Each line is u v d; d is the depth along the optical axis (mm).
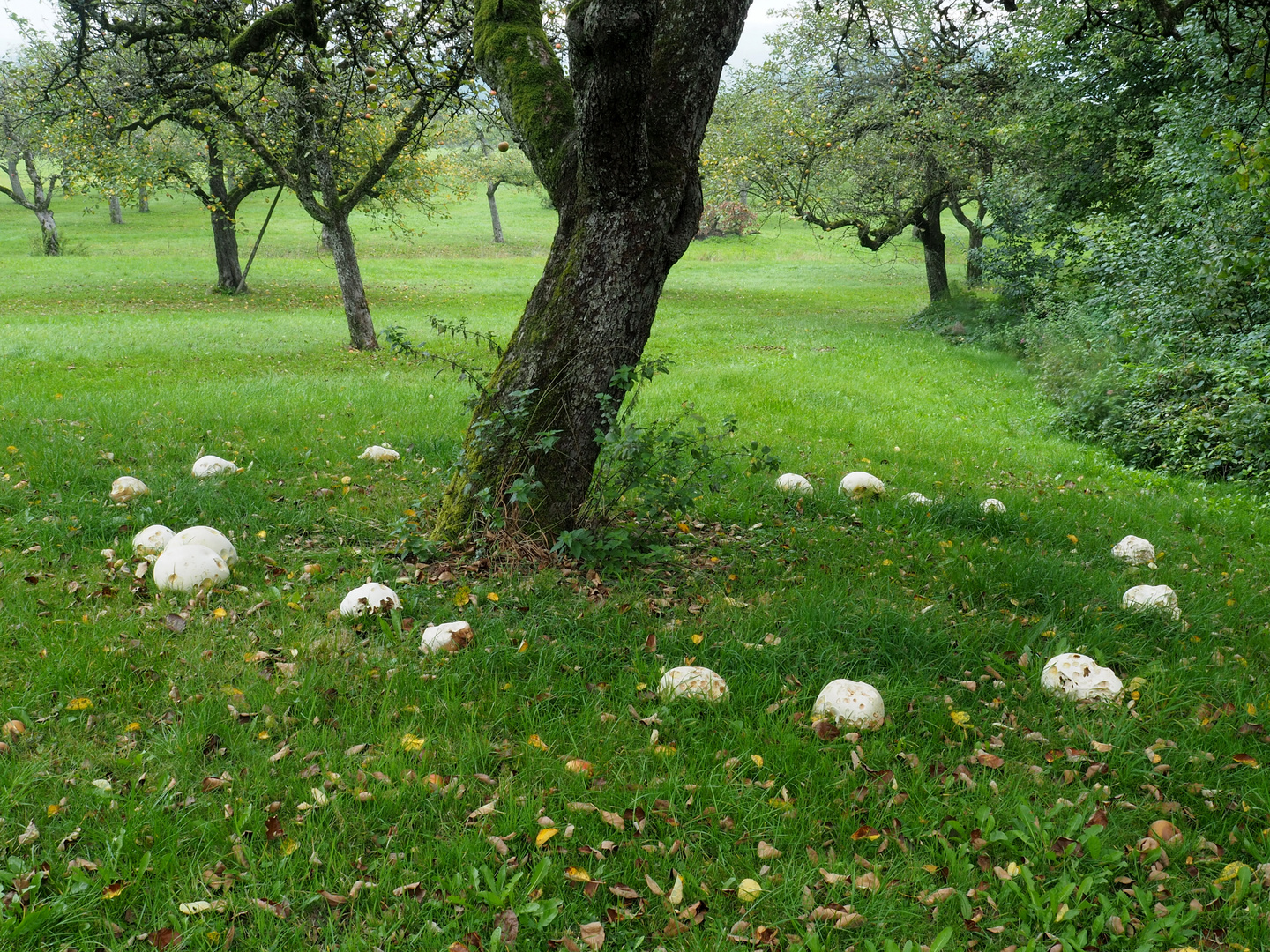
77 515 6188
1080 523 7816
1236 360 10930
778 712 4090
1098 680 4332
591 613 4980
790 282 41594
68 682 4000
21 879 2814
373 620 4812
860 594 5469
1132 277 13266
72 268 34031
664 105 5500
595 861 3082
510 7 6125
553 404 5730
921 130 21797
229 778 3400
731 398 13055
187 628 4641
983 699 4371
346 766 3520
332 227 17812
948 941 2781
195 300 27781
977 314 24406
